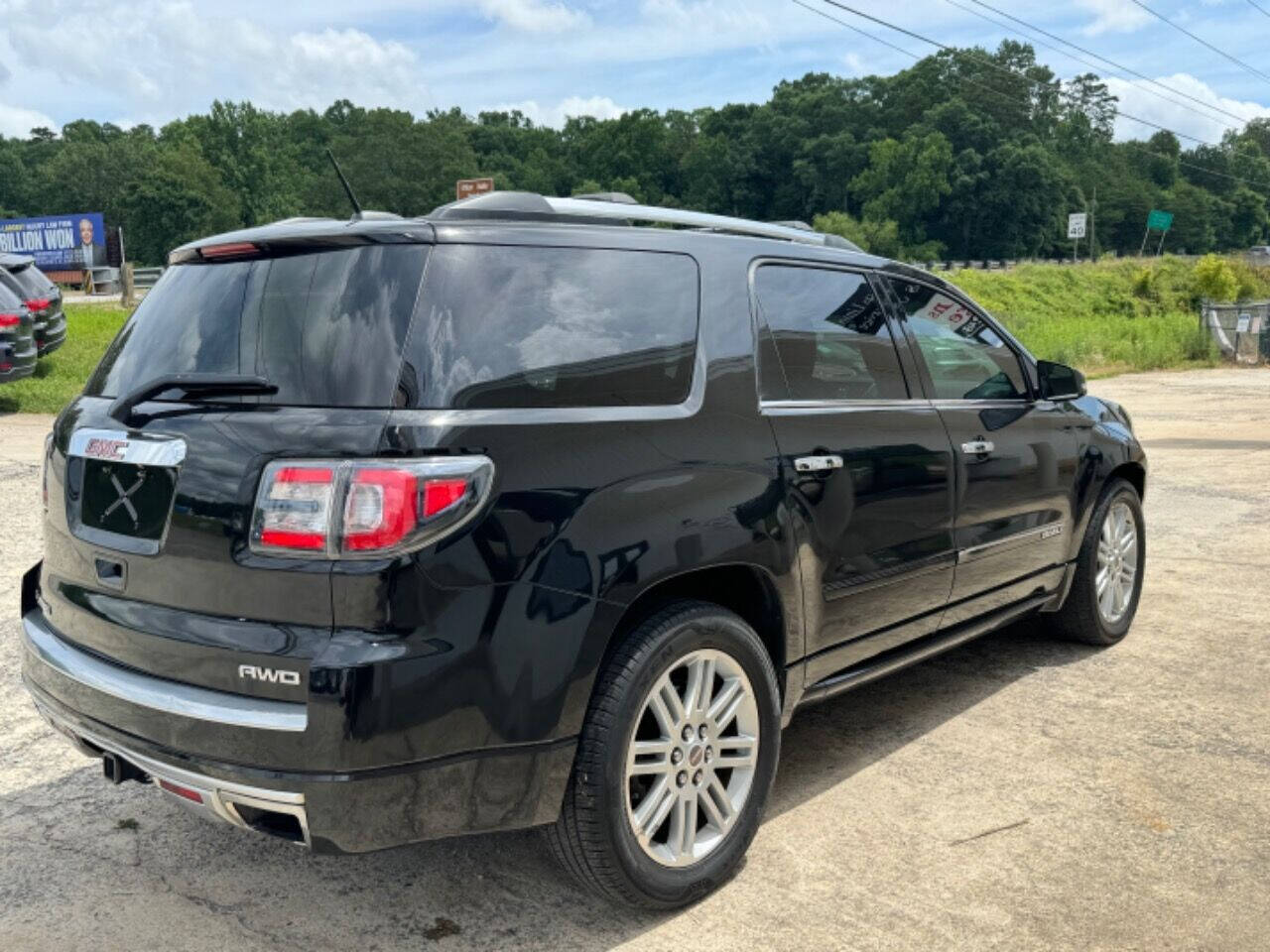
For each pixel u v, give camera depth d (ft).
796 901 9.95
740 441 10.39
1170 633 18.11
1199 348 96.27
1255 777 12.52
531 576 8.57
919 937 9.36
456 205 9.44
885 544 12.04
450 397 8.50
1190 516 28.09
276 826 8.52
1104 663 16.60
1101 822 11.44
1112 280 202.90
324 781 7.91
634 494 9.29
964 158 469.57
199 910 9.86
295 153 522.88
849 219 449.89
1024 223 465.88
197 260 10.05
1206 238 529.45
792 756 13.23
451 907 9.90
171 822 11.60
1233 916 9.68
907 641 12.91
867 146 504.84
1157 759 13.04
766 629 10.85
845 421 11.68
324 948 9.25
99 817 11.70
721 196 540.52
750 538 10.14
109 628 9.26
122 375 10.00
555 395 9.12
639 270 10.22
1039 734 13.83
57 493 10.15
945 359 13.79
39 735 13.87
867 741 13.65
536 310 9.27
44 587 10.53
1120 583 17.63
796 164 515.91
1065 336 108.78
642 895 9.46
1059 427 15.62
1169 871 10.46
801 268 12.01
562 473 8.87
